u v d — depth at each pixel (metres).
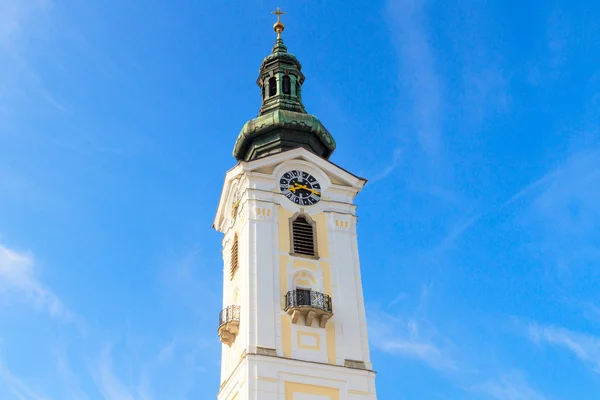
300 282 72.06
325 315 69.62
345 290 72.19
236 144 82.81
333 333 69.69
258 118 82.00
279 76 85.81
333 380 67.56
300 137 81.12
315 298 70.44
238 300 73.62
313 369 67.56
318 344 68.88
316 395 66.75
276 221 74.44
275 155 77.50
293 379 66.88
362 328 70.62
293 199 76.06
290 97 84.62
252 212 74.31
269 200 75.12
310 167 78.06
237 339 71.06
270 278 71.12
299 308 69.12
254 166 76.56
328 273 72.88
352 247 74.94
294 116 81.62
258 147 80.94
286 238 73.75
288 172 77.31
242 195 76.19
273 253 72.56
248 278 70.81
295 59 87.56
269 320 69.00
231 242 79.00
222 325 71.25
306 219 75.44
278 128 80.75
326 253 73.94
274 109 82.88
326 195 77.19
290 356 67.75
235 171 77.50
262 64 87.50
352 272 73.31
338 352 68.88
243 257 73.00
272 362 67.00
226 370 73.12
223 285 79.38
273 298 70.19
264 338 68.06
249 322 68.69
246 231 73.56
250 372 66.25
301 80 86.94
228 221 80.62
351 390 67.44
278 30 90.62
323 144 82.25
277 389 66.12
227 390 70.94
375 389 68.00
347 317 70.75
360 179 78.38
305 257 73.12
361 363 68.75
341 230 75.56
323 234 75.00
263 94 86.00
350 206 77.12
